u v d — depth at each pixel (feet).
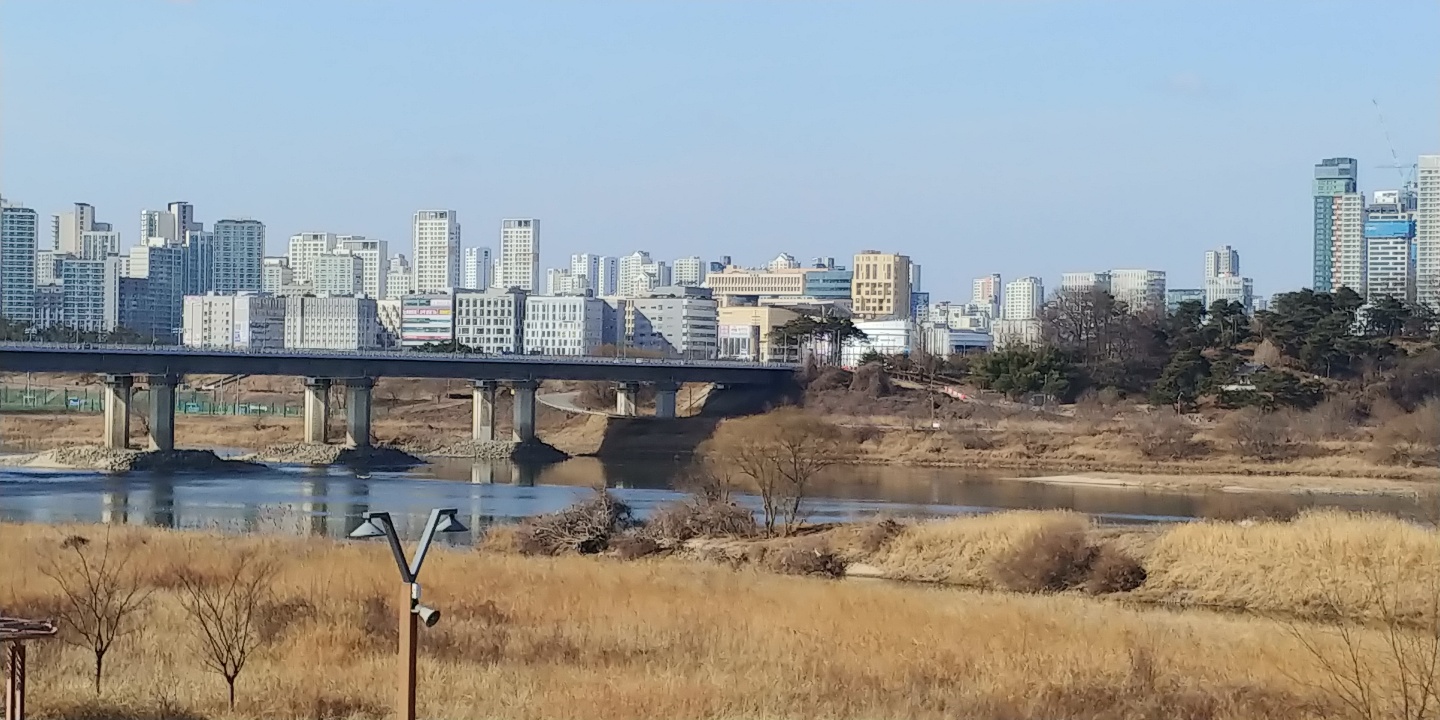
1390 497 535.60
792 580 261.65
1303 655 174.29
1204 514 462.19
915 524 319.06
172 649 163.84
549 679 153.89
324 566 238.07
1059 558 281.13
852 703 144.56
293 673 152.15
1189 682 157.48
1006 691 151.33
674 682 151.94
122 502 483.51
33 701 136.26
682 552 326.44
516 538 338.75
